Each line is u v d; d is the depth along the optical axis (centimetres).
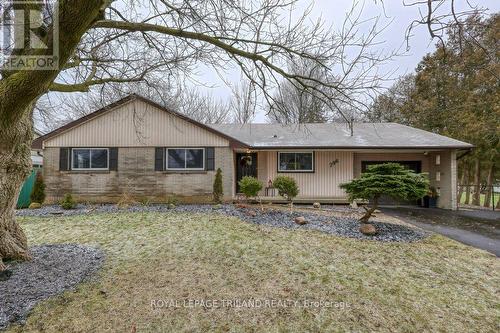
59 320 299
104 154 1098
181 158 1103
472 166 1641
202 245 562
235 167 1258
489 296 369
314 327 297
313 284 395
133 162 1096
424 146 1110
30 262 440
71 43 264
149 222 758
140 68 604
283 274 427
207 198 1091
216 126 1517
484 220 902
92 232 661
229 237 619
